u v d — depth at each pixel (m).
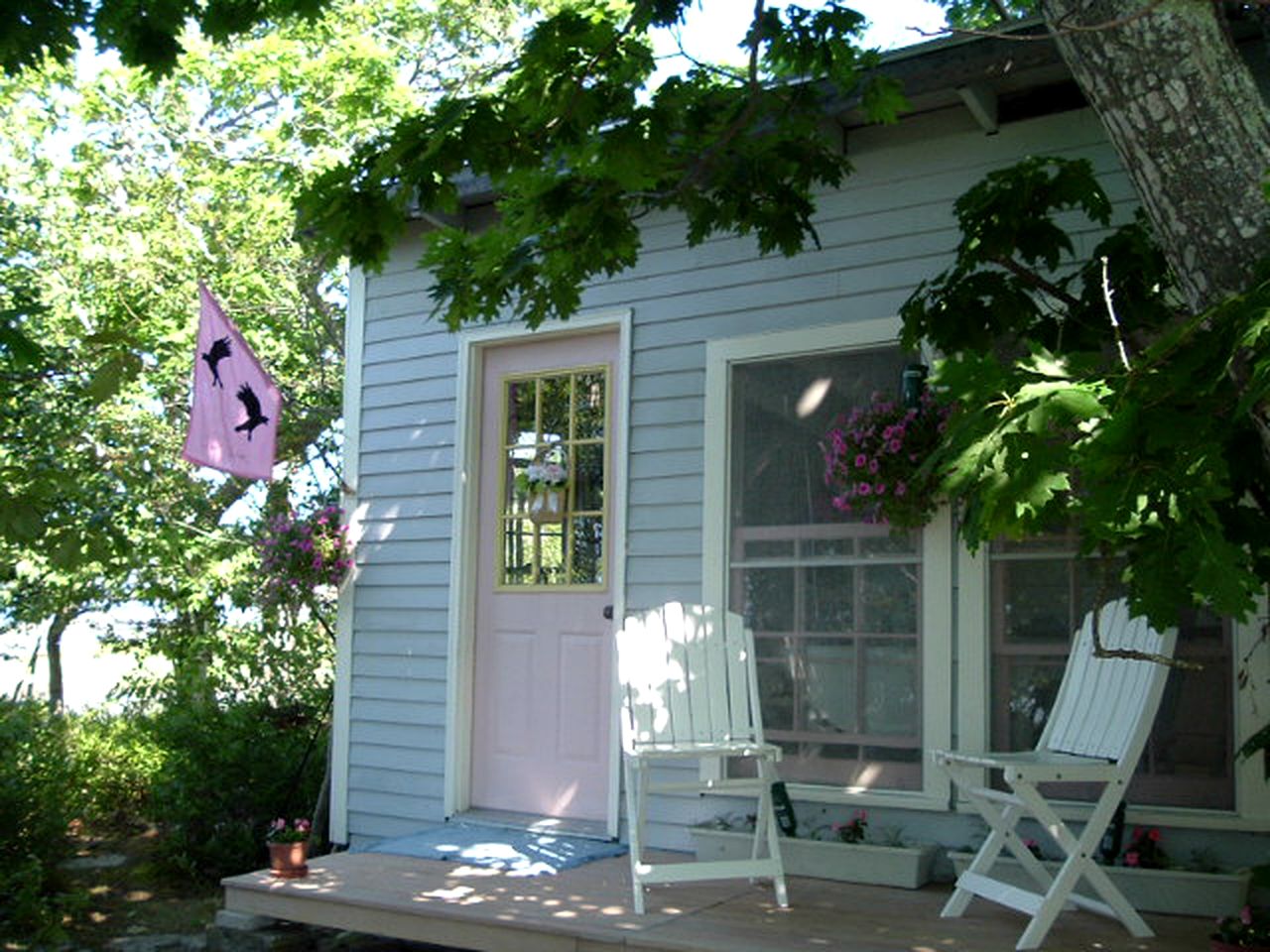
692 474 5.39
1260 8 3.51
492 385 6.15
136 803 7.83
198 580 9.29
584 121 3.93
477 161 4.03
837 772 4.90
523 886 4.66
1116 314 4.03
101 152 10.66
